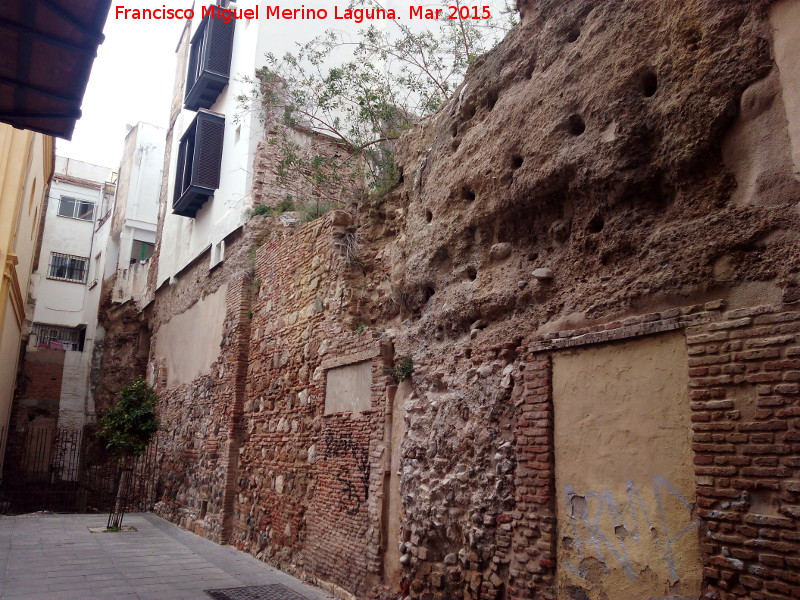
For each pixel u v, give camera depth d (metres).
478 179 6.52
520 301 5.85
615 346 4.80
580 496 4.86
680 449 4.22
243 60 15.86
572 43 5.70
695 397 4.13
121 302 24.06
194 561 9.97
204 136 16.22
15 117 8.17
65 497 20.41
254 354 12.34
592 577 4.67
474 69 7.14
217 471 12.59
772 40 4.14
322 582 8.25
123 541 11.75
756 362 3.86
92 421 23.77
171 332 17.91
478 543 5.72
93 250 29.14
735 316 4.03
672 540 4.16
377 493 7.39
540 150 5.72
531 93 5.98
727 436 3.93
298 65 15.37
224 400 12.95
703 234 4.35
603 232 5.13
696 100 4.48
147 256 26.34
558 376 5.24
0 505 17.78
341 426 8.55
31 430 23.66
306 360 10.05
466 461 6.09
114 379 23.09
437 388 6.80
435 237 7.16
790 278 3.82
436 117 8.18
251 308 12.95
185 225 17.95
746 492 3.79
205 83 16.62
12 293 17.00
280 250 11.92
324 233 10.20
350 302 9.00
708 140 4.40
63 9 6.32
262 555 10.20
